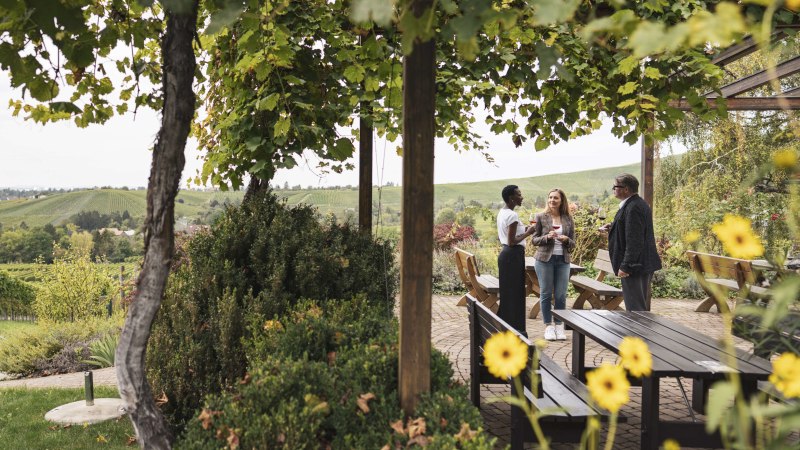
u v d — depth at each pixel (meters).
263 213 5.00
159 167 2.68
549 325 7.15
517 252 6.44
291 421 2.65
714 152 13.99
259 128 4.84
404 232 2.75
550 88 5.30
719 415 0.95
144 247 2.71
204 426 2.84
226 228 4.72
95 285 12.05
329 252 4.79
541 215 7.06
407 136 2.70
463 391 2.94
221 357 4.16
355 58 4.68
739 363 3.45
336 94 5.22
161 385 4.17
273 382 2.87
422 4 2.23
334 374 3.06
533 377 1.56
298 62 4.86
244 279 4.54
